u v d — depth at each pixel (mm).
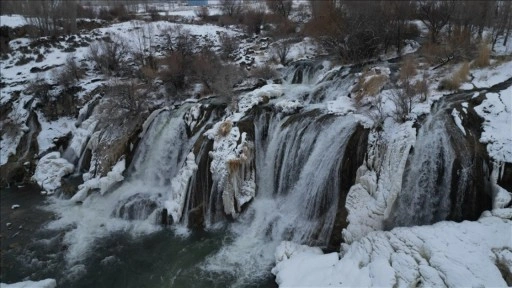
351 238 12516
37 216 17219
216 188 15484
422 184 12578
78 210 17578
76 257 14195
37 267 13773
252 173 16125
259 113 17828
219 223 15391
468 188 11930
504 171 11570
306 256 12180
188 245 14391
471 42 20844
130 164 19672
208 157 16141
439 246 9914
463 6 23188
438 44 22125
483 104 13938
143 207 16547
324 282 10469
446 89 16109
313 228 13805
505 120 12953
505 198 11125
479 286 8570
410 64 18750
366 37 23484
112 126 20969
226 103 19969
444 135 12938
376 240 11133
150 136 20047
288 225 14422
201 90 23562
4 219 17062
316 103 18922
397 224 12445
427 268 9344
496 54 19266
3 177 20812
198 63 24000
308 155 15367
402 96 14414
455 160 12258
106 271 13398
